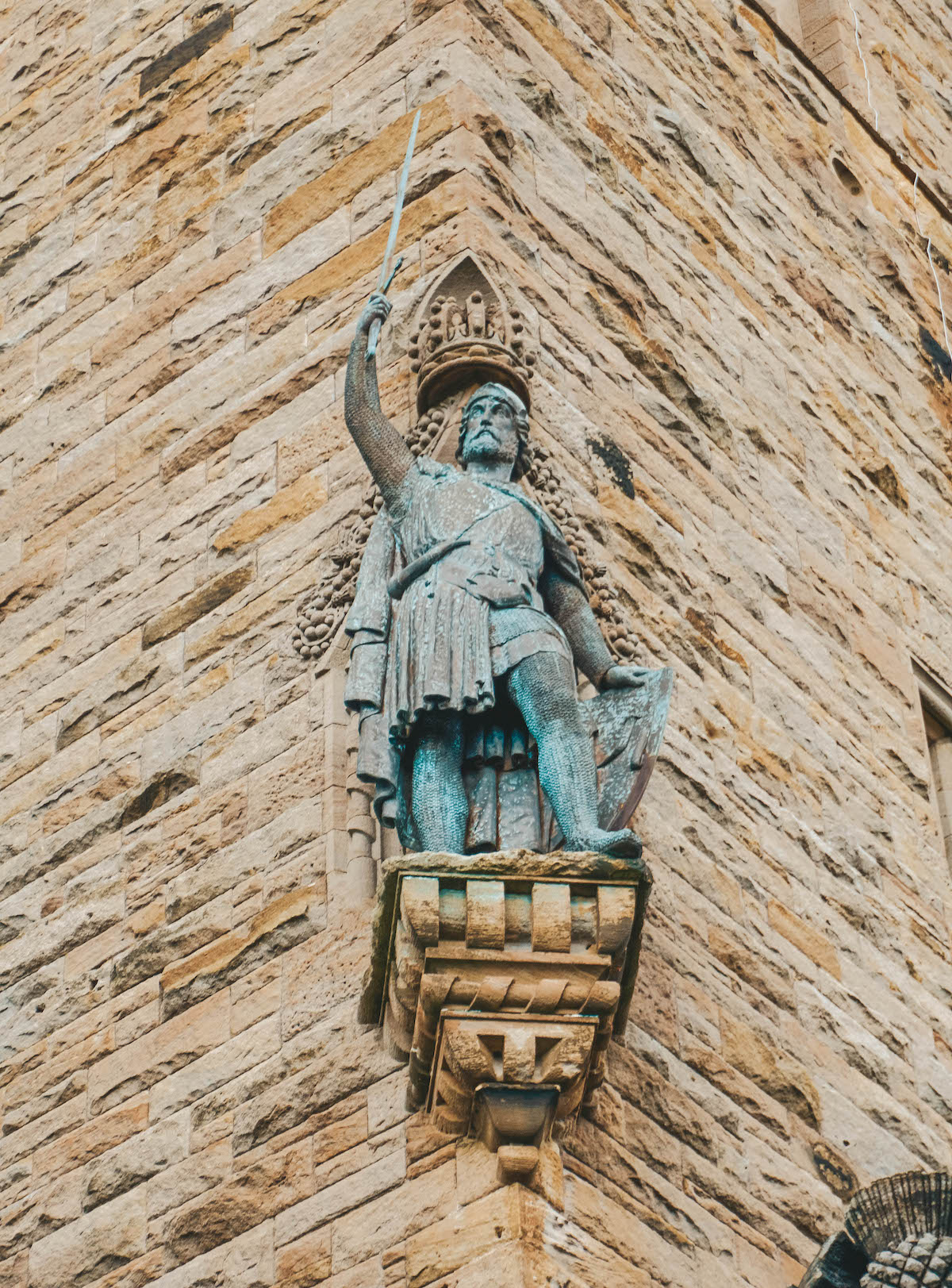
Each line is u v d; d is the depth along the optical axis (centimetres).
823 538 3048
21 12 3609
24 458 3098
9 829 2798
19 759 2850
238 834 2589
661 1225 2286
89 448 3034
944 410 3462
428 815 2281
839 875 2753
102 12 3475
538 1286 2127
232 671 2709
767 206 3331
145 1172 2445
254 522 2802
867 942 2733
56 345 3166
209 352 2984
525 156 2931
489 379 2658
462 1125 2225
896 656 3055
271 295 2962
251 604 2741
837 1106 2559
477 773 2328
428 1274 2178
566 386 2778
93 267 3197
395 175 2923
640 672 2362
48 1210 2494
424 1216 2219
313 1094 2366
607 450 2780
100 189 3269
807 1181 2464
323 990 2422
